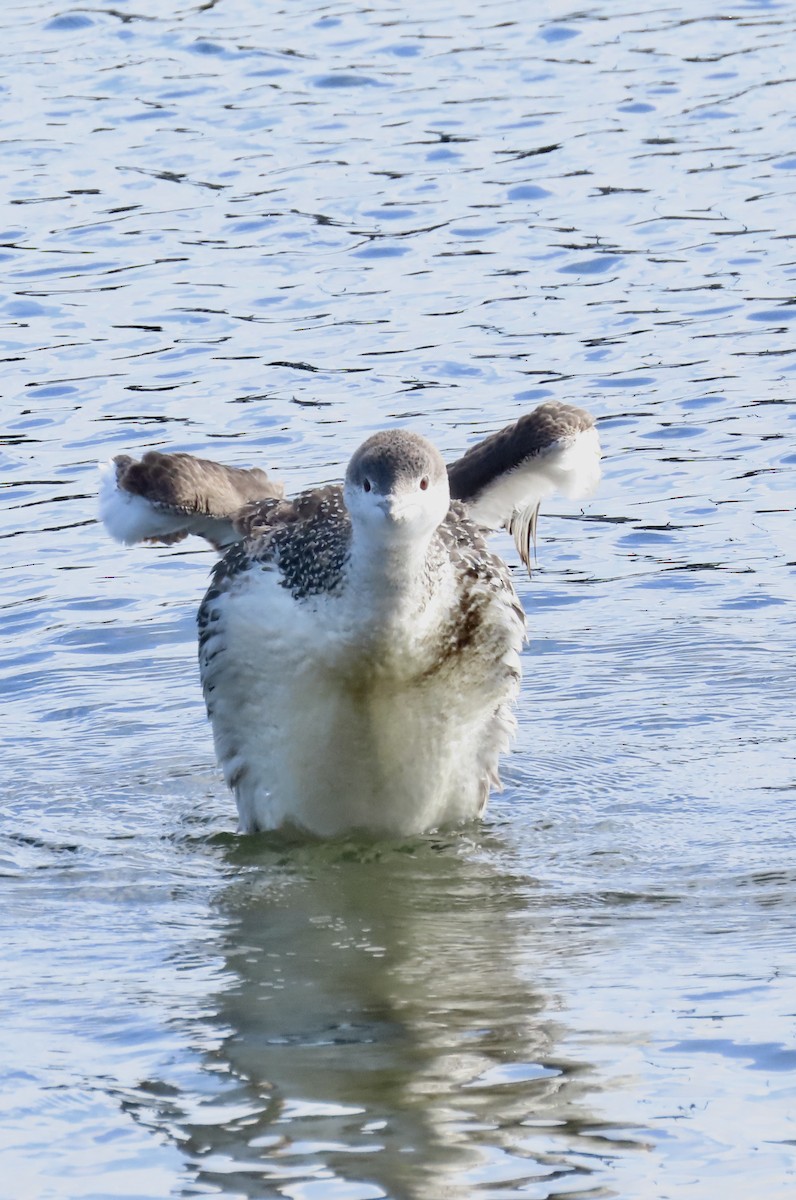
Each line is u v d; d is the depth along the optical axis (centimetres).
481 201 3300
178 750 1850
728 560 2192
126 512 1670
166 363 2759
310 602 1522
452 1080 1140
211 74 4050
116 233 3231
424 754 1603
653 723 1856
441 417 2534
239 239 3189
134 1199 1014
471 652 1560
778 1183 1010
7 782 1773
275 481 1784
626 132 3594
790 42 4100
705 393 2603
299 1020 1238
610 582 2166
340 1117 1095
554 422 1722
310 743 1584
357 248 3133
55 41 4331
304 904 1488
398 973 1323
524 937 1395
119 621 2117
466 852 1606
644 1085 1123
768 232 3109
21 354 2803
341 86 3944
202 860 1605
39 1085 1145
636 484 2397
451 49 4172
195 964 1354
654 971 1305
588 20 4353
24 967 1350
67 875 1561
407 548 1457
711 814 1661
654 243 3095
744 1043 1172
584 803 1706
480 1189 1016
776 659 1966
